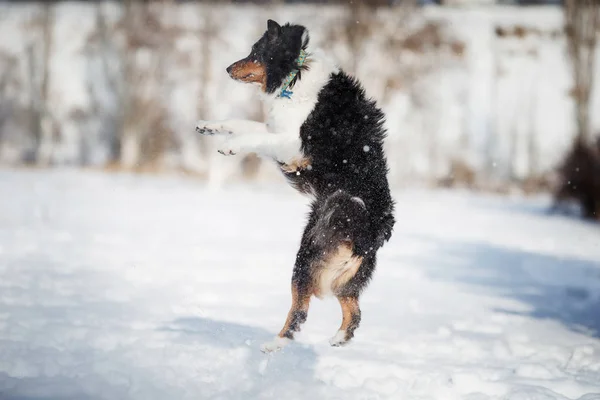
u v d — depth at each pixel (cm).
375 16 3612
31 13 4303
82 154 4053
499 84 4131
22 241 1080
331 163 554
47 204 1731
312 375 485
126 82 3850
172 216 1625
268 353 521
